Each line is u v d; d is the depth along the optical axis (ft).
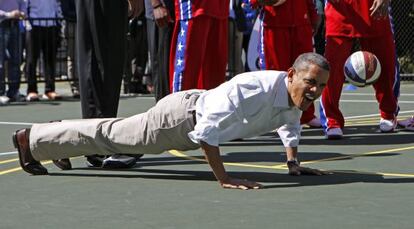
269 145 45.14
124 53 38.91
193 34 42.11
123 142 34.68
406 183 33.12
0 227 26.43
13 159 41.11
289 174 35.42
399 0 91.97
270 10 49.16
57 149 35.58
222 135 32.22
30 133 35.83
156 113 33.76
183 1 41.98
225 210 28.45
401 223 26.25
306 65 31.04
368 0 47.65
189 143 33.83
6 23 76.59
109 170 37.24
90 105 38.58
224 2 43.39
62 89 95.25
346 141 46.42
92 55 38.37
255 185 32.30
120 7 38.32
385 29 48.44
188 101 33.06
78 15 38.37
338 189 31.94
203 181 34.14
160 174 36.04
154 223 26.68
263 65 50.31
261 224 26.35
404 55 92.79
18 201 30.48
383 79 49.29
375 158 39.91
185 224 26.50
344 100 71.82
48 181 34.60
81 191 32.27
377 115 59.77
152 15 43.11
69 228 26.18
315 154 41.60
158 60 43.68
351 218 26.99
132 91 84.48
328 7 48.16
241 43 83.15
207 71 43.88
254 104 31.73
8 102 76.07
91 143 35.04
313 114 53.21
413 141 45.88
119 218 27.45
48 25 79.20
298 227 25.91
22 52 81.05
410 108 63.77
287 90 31.94
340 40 47.80
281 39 49.44
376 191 31.48
